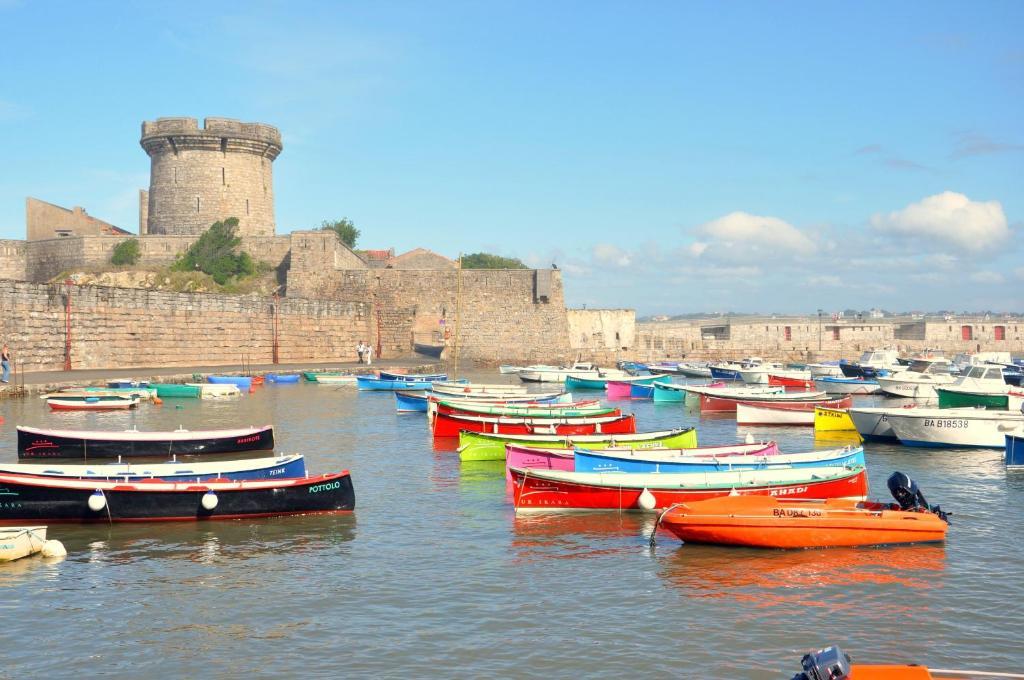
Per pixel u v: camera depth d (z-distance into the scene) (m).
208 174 99.12
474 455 32.22
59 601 17.19
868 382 69.12
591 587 17.91
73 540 21.27
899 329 118.88
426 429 42.56
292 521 23.08
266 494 23.16
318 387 68.31
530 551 20.44
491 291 95.31
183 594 17.58
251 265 97.81
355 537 21.66
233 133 99.38
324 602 17.12
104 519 22.41
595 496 23.58
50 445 32.09
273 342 83.12
